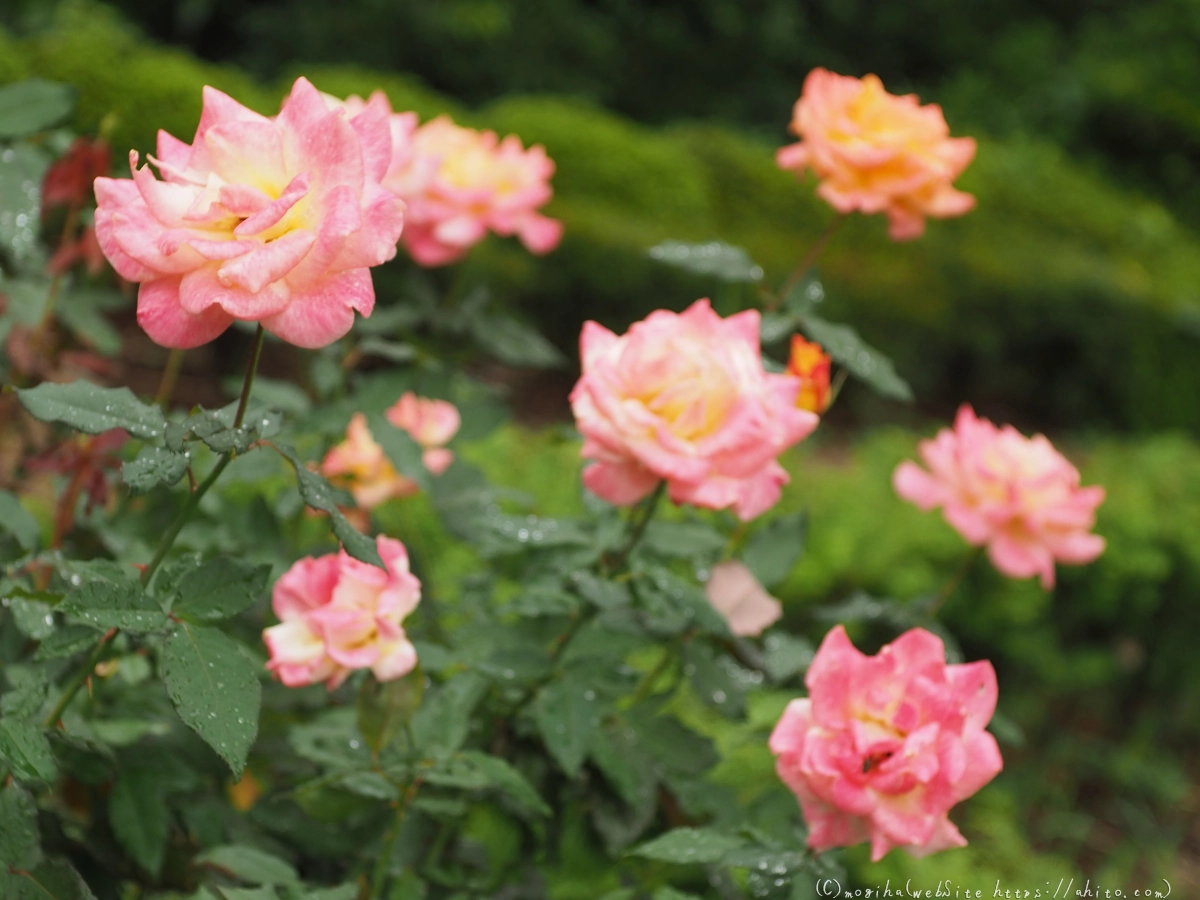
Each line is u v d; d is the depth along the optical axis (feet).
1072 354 16.55
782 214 16.03
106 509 5.01
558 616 4.80
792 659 4.93
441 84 20.18
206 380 12.40
